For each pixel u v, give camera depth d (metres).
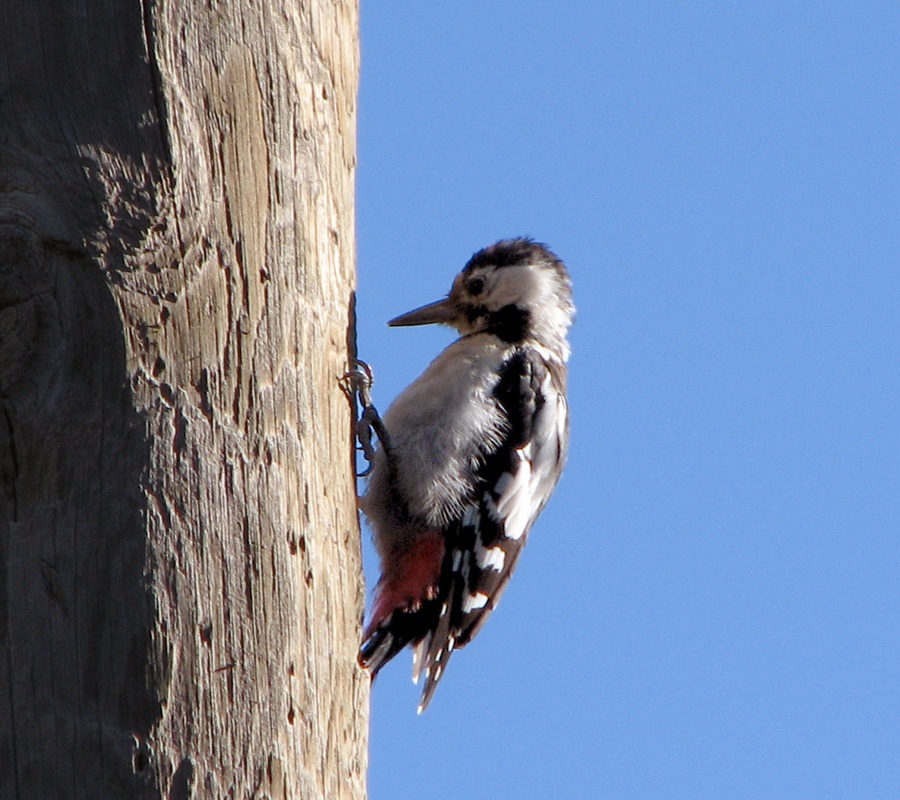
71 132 6.79
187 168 6.96
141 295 6.80
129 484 6.64
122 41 6.91
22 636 6.47
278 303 7.43
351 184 8.66
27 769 6.32
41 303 6.68
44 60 6.84
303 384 7.56
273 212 7.49
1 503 6.64
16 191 6.72
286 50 7.76
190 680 6.57
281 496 7.16
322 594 7.40
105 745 6.36
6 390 6.65
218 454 6.92
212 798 6.51
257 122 7.44
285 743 6.86
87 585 6.52
